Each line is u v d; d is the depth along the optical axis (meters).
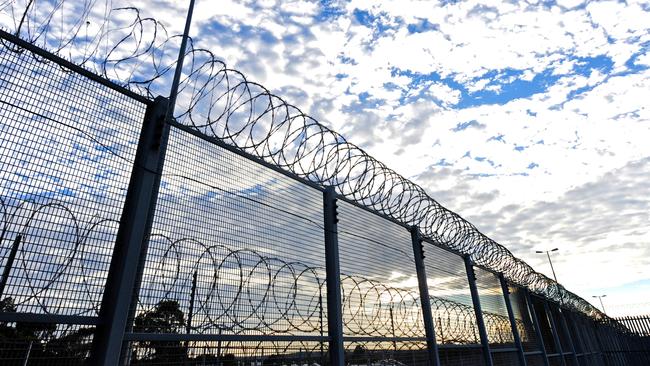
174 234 2.75
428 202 6.38
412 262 5.88
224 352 2.86
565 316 15.11
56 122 2.33
